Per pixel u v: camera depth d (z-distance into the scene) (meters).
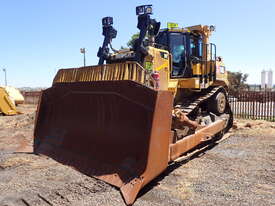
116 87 5.09
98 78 5.50
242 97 15.31
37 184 4.82
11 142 8.37
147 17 5.79
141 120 4.80
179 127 5.73
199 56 8.27
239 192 4.62
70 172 5.31
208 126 7.19
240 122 12.66
